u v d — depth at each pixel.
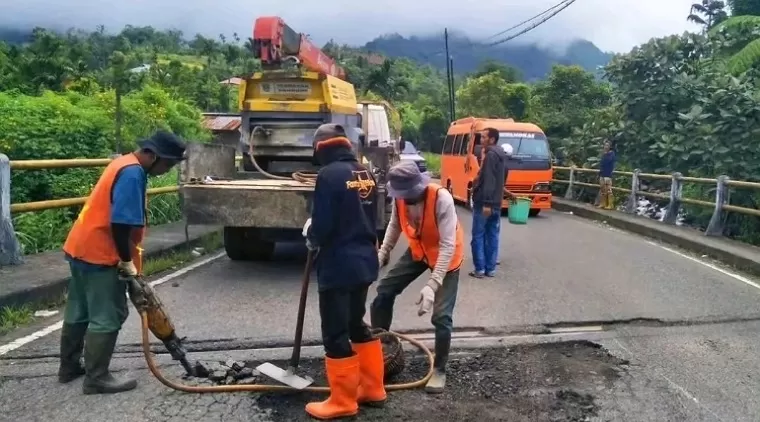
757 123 13.84
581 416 4.30
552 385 4.81
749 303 7.16
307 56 11.17
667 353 5.52
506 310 6.72
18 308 6.16
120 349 5.38
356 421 4.18
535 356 5.41
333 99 9.58
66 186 11.27
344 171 4.17
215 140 24.06
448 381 4.86
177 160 4.51
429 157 40.47
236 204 7.82
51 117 14.56
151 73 36.69
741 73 16.64
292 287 7.62
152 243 9.21
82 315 4.60
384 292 4.99
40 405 4.31
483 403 4.49
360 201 4.19
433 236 4.61
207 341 5.59
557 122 27.48
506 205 16.14
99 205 4.36
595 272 8.81
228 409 4.31
